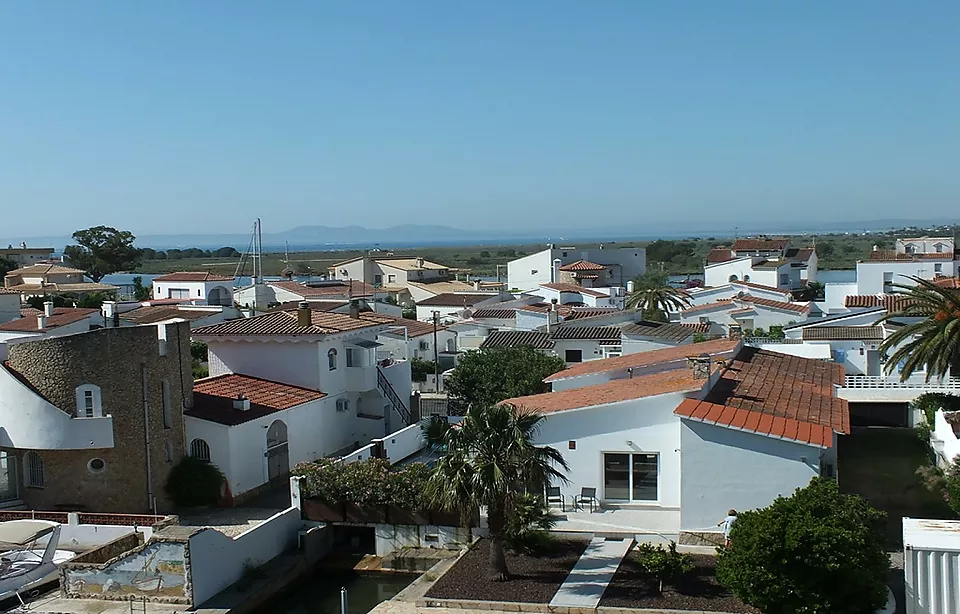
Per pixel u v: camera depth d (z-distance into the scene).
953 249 96.50
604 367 35.50
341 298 83.19
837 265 178.75
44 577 23.59
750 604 18.03
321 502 26.89
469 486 20.70
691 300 82.00
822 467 26.27
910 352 36.47
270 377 37.50
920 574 17.53
